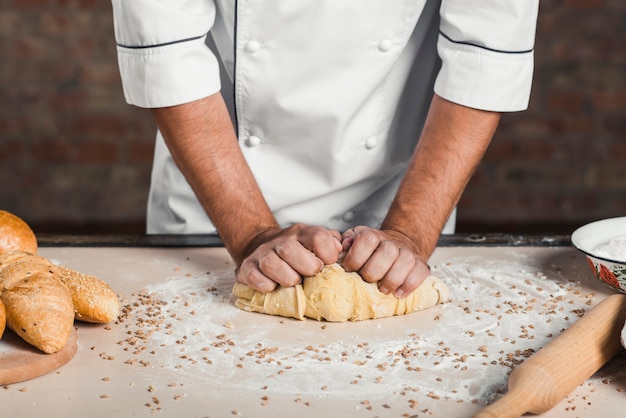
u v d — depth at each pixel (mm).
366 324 1214
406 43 1505
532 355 1049
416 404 982
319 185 1589
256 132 1546
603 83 3643
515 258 1475
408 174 1441
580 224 3752
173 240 1548
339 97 1492
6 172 3727
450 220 1803
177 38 1367
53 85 3656
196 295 1312
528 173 3725
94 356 1100
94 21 3605
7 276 1123
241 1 1435
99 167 3736
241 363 1082
